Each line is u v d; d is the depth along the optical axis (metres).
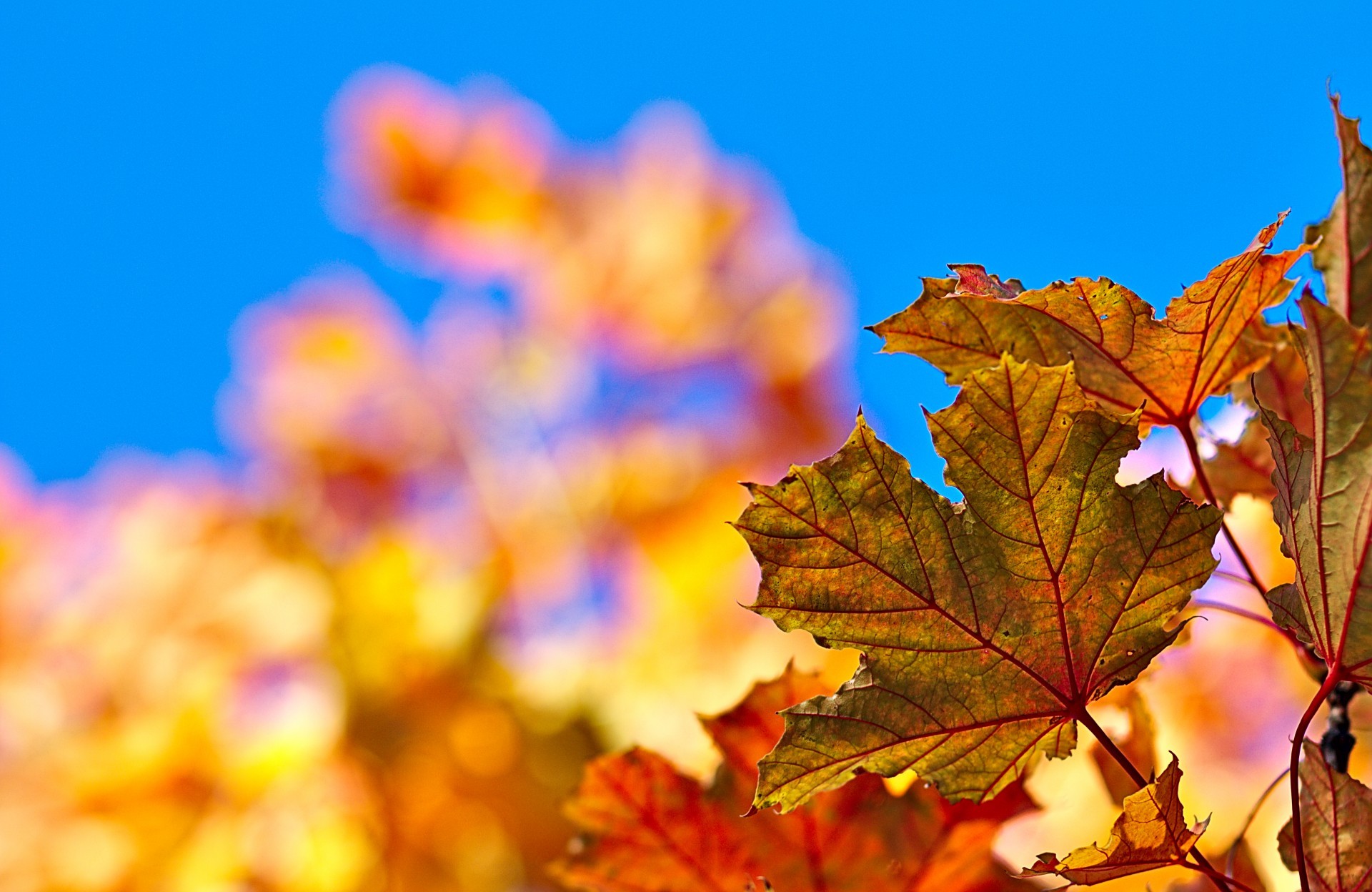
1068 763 1.41
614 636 3.59
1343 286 1.13
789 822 1.22
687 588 4.07
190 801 3.26
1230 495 1.25
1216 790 2.12
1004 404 1.10
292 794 3.19
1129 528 1.11
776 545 1.11
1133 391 1.18
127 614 3.88
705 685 3.29
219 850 3.19
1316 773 1.14
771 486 1.11
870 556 1.11
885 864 1.22
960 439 1.11
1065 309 1.16
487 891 2.98
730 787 1.22
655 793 1.22
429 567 3.60
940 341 1.17
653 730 3.13
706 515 4.49
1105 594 1.12
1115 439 1.10
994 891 1.22
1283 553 1.12
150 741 3.31
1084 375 1.18
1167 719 2.19
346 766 3.18
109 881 3.19
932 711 1.12
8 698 3.64
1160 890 1.23
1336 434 1.09
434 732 3.16
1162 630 1.12
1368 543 1.09
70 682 3.71
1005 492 1.11
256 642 3.67
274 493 4.53
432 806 3.11
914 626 1.11
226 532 4.14
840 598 1.11
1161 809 1.10
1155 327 1.16
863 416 1.11
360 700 3.19
